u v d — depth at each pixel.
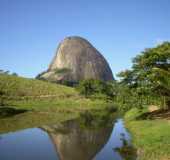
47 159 22.92
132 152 24.39
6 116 57.78
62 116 59.28
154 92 39.59
